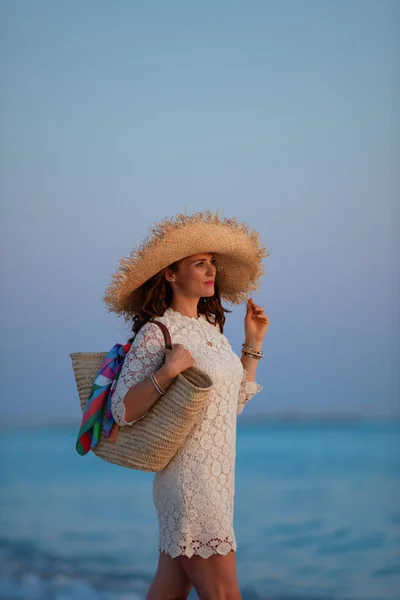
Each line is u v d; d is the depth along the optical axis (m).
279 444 51.75
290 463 41.62
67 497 31.30
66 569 17.45
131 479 32.59
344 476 37.88
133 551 20.19
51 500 31.02
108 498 30.58
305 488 33.59
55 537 22.53
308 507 27.95
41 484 35.12
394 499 31.50
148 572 17.42
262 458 43.78
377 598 16.59
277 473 38.38
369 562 19.20
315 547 21.11
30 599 14.41
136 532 23.39
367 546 21.08
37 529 24.08
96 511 27.38
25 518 26.72
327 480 36.44
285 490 32.91
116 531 23.56
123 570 17.58
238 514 25.92
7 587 15.37
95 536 22.67
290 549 20.78
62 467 35.50
